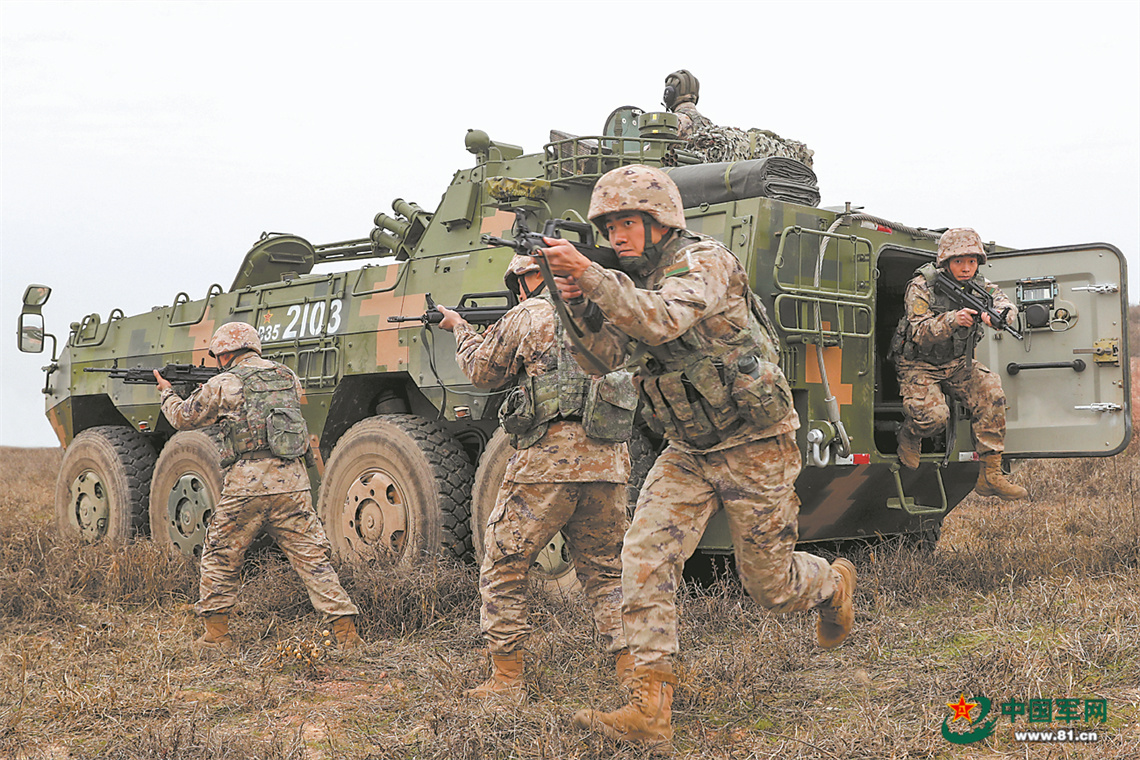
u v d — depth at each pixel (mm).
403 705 4074
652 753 3408
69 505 9742
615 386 4066
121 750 3607
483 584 4180
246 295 8297
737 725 3730
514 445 4176
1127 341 6328
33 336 10609
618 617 4117
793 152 7801
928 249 6387
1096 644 4246
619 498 4180
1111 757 3160
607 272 2977
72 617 5902
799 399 5492
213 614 5172
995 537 7871
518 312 4207
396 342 6848
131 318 9594
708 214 5555
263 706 4172
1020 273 6723
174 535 8266
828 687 4133
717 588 5613
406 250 7625
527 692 4109
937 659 4438
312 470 7641
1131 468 11062
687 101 7922
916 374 6016
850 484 5918
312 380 7422
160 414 8984
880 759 3283
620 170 3354
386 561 6340
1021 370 6719
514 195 6188
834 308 5609
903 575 5906
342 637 5156
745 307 3379
